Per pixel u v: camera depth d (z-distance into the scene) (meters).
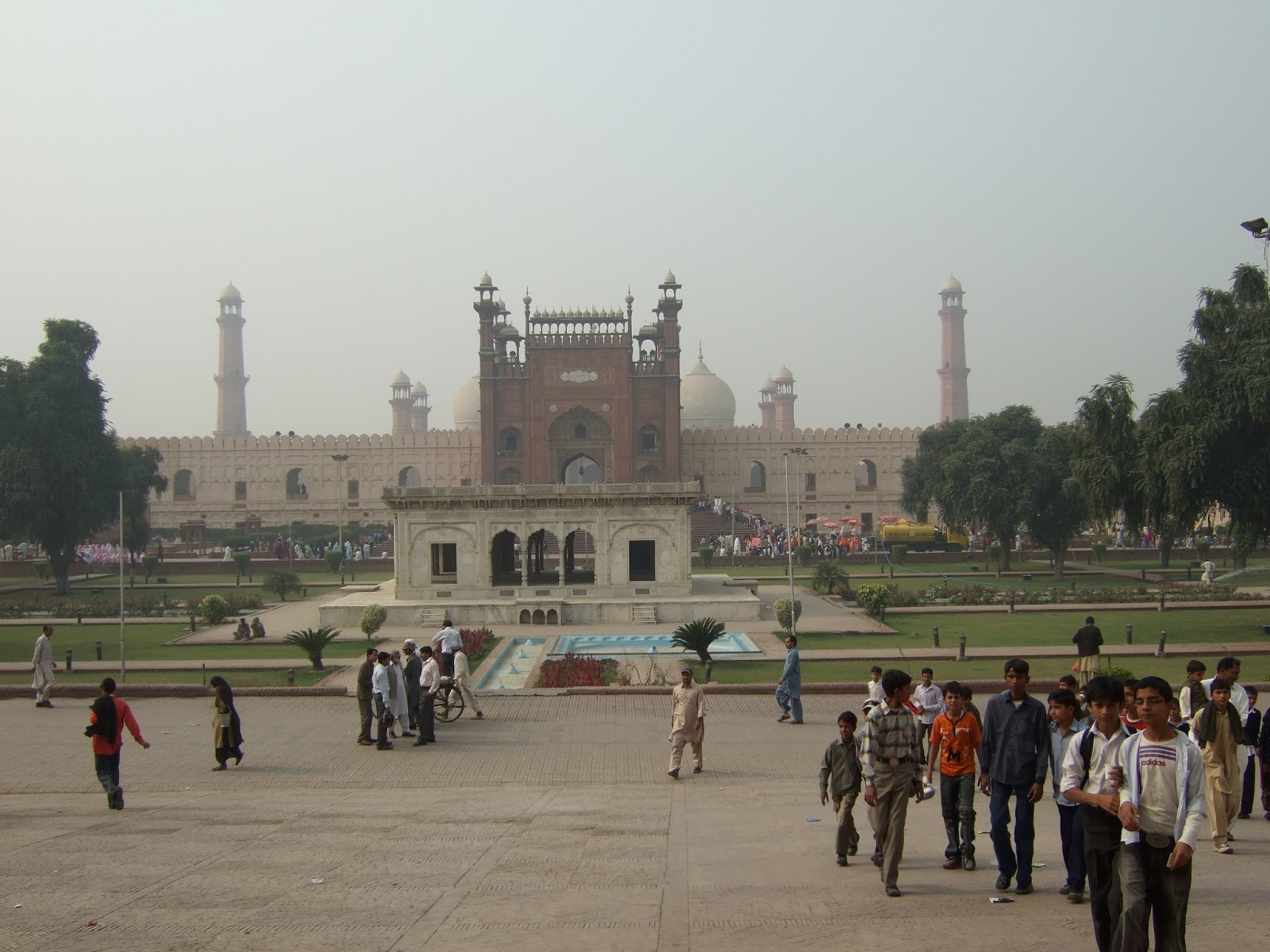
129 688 25.11
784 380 139.62
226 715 17.95
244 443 95.31
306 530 90.12
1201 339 33.22
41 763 18.50
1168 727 7.55
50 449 54.03
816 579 49.28
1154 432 31.59
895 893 9.54
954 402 131.75
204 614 39.91
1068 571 62.69
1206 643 30.62
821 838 12.08
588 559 61.81
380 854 11.16
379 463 95.19
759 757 18.59
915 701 16.02
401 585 41.47
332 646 33.94
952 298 133.12
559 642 34.19
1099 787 8.00
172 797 15.95
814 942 8.11
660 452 86.88
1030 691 24.17
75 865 10.77
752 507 93.94
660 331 88.19
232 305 135.25
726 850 11.41
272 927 8.56
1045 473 58.59
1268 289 32.75
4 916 8.95
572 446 87.12
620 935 8.32
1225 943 7.91
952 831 10.72
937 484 72.06
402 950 7.96
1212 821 11.45
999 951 7.85
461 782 16.95
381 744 19.45
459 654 22.27
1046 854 11.37
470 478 94.56
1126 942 7.29
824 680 25.92
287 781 17.11
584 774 17.42
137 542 67.19
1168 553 59.78
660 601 39.75
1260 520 31.72
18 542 77.12
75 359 55.91
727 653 30.36
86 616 42.53
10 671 28.31
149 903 9.30
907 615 39.53
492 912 8.97
